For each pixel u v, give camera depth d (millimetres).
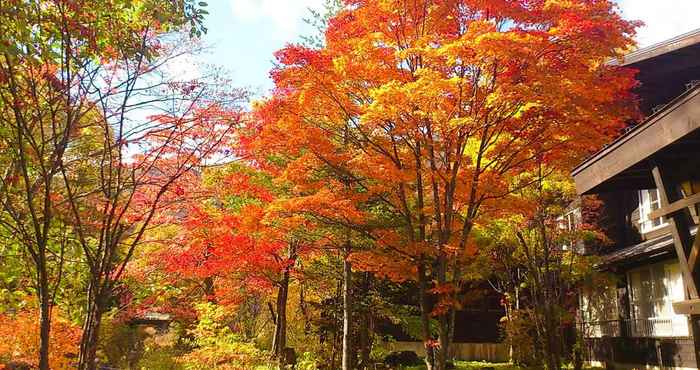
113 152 7754
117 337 19766
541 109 11195
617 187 9422
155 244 14453
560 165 12906
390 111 10586
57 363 10242
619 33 10203
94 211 7395
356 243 15078
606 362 22141
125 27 6984
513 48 9609
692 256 7223
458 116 11023
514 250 19875
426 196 13977
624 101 12102
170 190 8867
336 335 19828
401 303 21734
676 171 7973
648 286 19594
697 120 6340
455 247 11531
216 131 8867
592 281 20172
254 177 15625
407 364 23156
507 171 13477
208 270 14422
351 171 13539
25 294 9586
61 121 7188
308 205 11992
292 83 11906
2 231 8078
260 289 18922
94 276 6539
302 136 12125
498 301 29906
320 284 20188
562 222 19234
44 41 6277
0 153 6840
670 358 17703
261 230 13172
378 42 11961
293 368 18484
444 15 11773
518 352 21719
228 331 18250
